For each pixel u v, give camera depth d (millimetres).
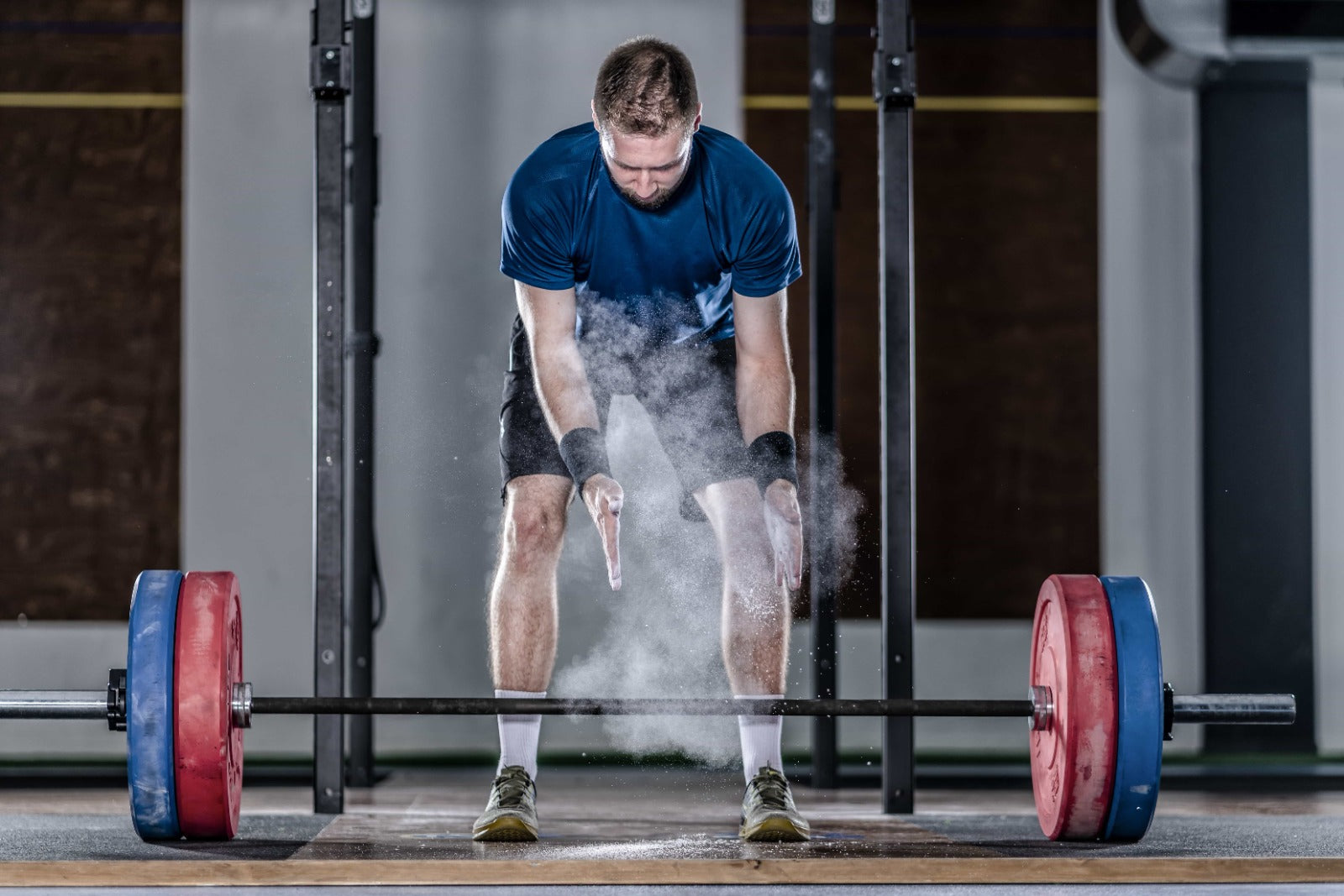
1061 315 5688
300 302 5641
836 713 2555
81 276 5590
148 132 5633
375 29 4262
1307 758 5395
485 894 2223
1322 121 5746
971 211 5688
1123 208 5707
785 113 5660
